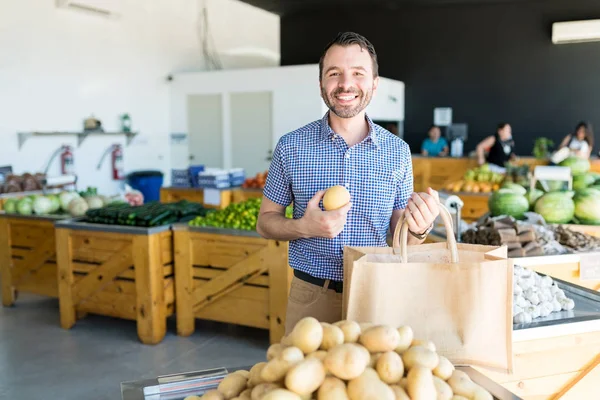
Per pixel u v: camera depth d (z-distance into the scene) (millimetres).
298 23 13164
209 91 10102
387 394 1142
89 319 4730
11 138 7512
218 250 4098
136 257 4090
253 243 3969
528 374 2039
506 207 3672
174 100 10406
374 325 1333
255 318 4055
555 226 3355
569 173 3809
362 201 1939
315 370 1163
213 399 1258
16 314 4863
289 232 1829
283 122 9609
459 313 1501
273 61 13312
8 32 7379
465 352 1515
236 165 10109
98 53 8789
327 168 1941
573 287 2420
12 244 4977
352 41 1821
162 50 10086
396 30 12281
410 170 2035
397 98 11852
